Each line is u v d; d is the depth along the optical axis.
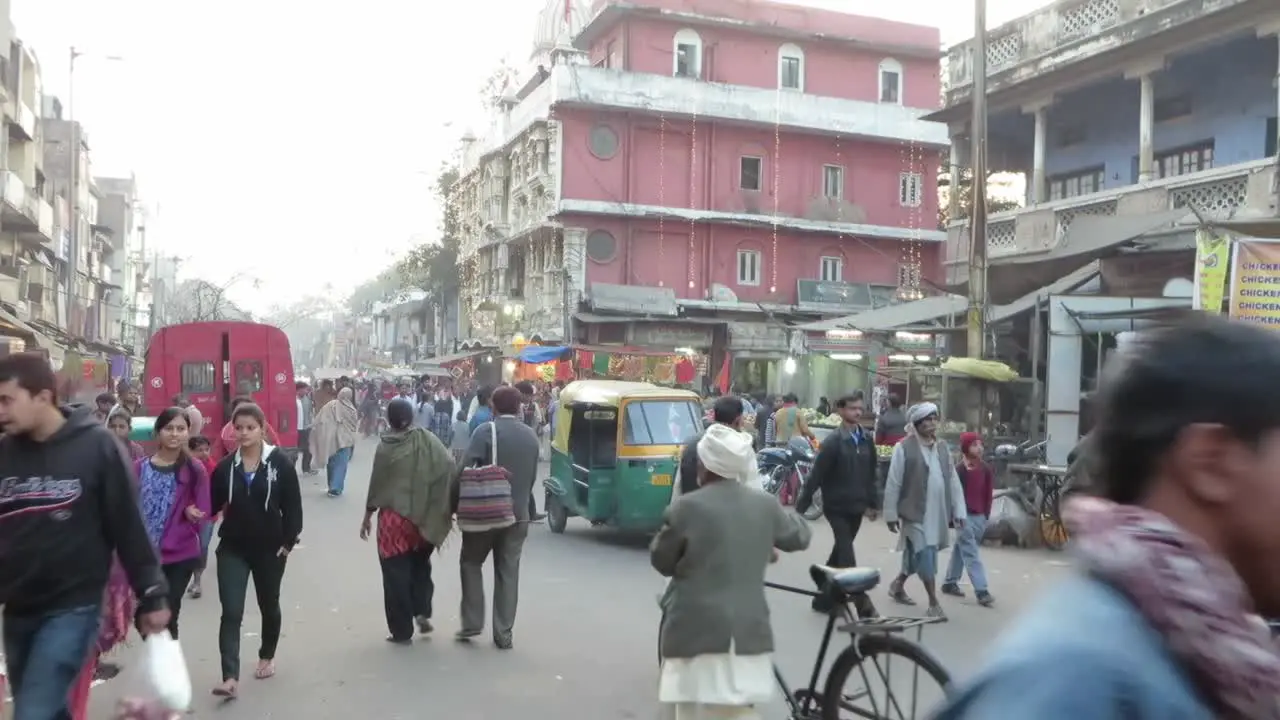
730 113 36.16
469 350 45.16
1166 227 17.12
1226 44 18.48
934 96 39.91
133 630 7.95
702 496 4.65
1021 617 1.21
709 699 4.47
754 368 35.66
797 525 4.85
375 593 9.47
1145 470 1.20
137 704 3.89
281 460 6.50
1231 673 1.03
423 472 7.62
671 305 35.09
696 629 4.52
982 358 17.09
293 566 10.80
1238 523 1.16
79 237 52.59
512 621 7.58
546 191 35.75
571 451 13.19
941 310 21.81
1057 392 15.58
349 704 6.14
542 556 11.69
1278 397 1.13
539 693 6.40
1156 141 21.41
